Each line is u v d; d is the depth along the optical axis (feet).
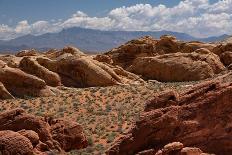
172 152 62.49
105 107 150.51
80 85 197.16
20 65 193.26
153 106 74.02
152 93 162.71
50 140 93.25
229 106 67.62
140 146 69.72
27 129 92.12
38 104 155.94
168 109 70.33
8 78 173.27
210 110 68.33
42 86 175.52
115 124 127.54
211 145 67.05
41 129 93.30
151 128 69.46
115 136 115.55
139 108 143.23
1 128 91.25
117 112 141.79
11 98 165.99
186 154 61.21
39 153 83.10
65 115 142.31
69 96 166.30
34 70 189.47
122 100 157.99
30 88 173.47
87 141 104.06
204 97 69.77
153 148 68.54
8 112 93.35
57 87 186.91
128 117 132.57
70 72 200.34
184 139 67.77
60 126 99.50
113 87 181.06
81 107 150.51
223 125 67.26
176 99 72.49
